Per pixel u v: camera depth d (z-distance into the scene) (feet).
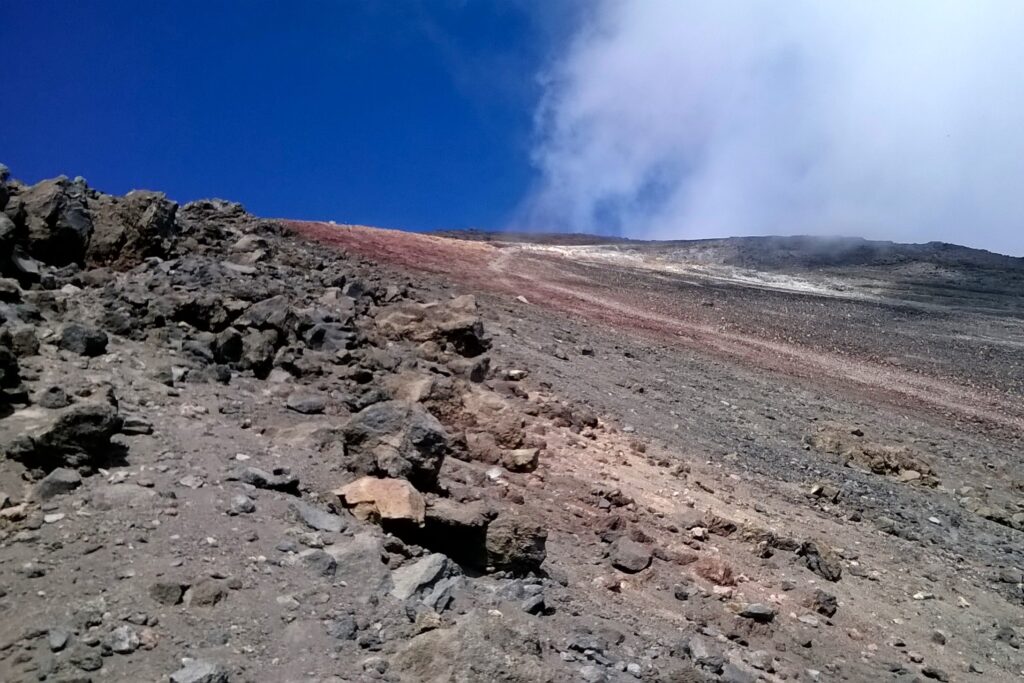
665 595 22.48
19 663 12.62
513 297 82.43
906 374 93.15
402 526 19.17
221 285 34.60
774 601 24.26
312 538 17.65
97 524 16.31
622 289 116.98
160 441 20.40
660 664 17.76
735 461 40.55
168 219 39.81
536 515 24.77
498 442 28.96
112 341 26.76
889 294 160.97
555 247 180.86
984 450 63.82
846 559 30.22
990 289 169.58
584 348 59.36
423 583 16.78
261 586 15.53
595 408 42.04
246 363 28.48
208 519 17.30
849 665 21.71
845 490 41.01
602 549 24.14
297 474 20.79
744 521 29.19
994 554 37.17
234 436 22.17
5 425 19.04
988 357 107.24
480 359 37.91
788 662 20.92
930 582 30.53
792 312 125.18
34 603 14.01
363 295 45.52
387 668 13.89
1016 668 24.86
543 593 19.07
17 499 16.81
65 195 35.96
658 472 33.78
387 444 22.21
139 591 14.60
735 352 84.74
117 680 12.53
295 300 37.17
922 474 50.16
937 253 205.87
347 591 16.06
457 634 14.55
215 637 13.87
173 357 26.86
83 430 18.21
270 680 13.10
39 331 25.36
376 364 31.94
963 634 26.53
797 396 68.59
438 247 118.32
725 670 18.34
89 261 36.32
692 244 213.87
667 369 64.34
